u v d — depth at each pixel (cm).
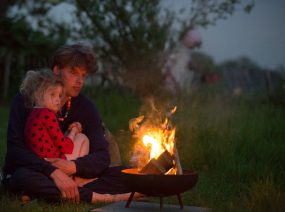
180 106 767
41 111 430
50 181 417
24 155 424
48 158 429
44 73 440
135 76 933
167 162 377
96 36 954
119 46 945
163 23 951
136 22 941
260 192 430
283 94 1039
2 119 1030
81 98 475
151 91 928
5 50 1454
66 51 438
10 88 1474
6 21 1447
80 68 439
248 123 709
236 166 559
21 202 413
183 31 955
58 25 973
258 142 622
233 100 1048
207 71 1284
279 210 385
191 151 622
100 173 454
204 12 957
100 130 472
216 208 410
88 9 927
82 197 428
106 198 436
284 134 671
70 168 431
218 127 698
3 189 443
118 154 501
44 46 1412
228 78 1358
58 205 418
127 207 401
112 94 917
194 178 372
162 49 945
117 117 819
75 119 470
